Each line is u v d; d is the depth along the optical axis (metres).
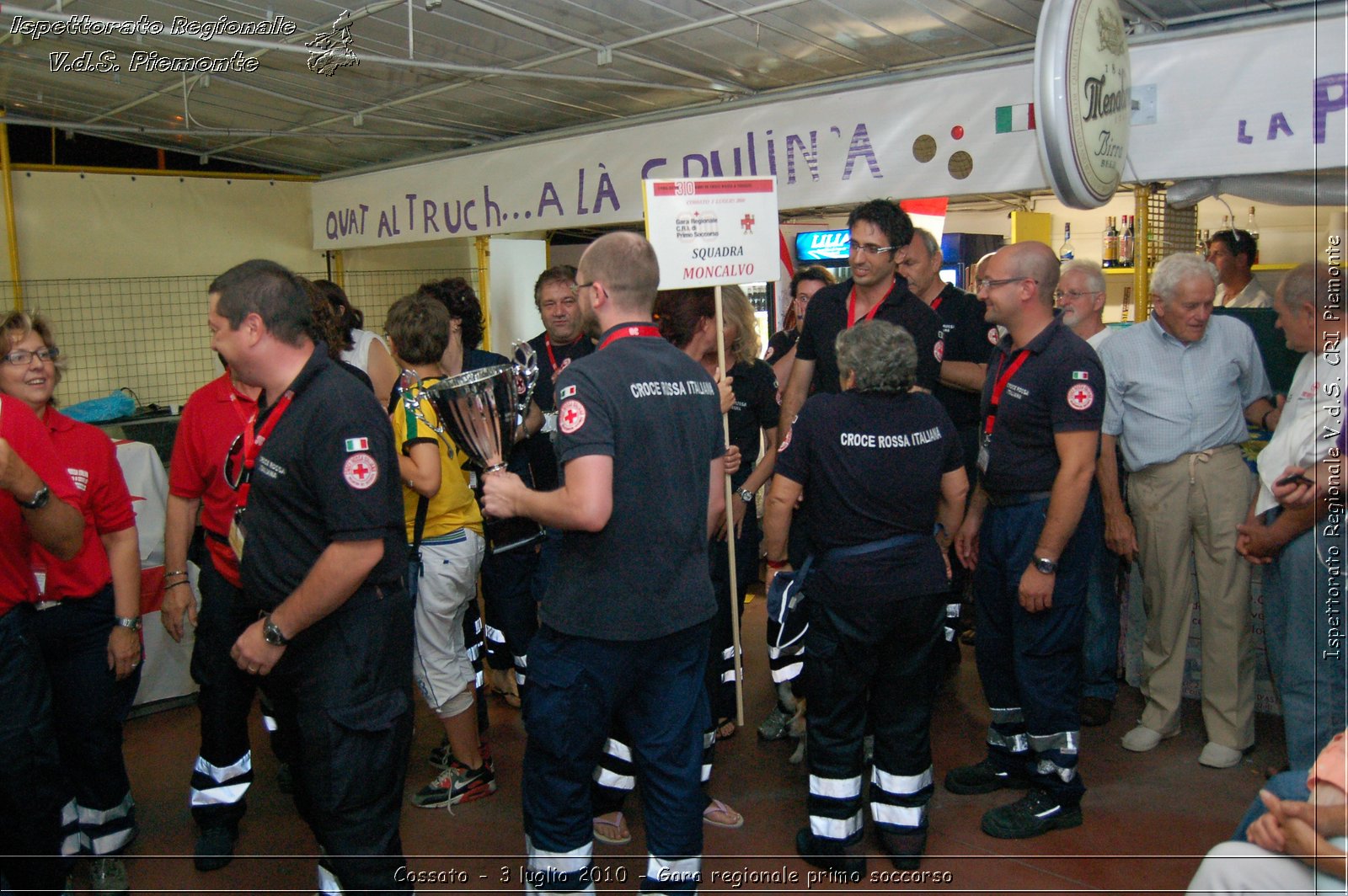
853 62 4.41
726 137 4.77
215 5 3.88
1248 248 4.88
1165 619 3.51
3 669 2.39
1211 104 3.49
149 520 4.00
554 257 7.82
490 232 5.88
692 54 4.30
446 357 3.62
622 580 2.20
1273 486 2.72
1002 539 3.04
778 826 3.10
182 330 6.76
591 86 4.82
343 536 2.08
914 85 4.19
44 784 2.48
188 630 4.14
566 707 2.25
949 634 4.29
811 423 2.70
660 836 2.34
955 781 3.27
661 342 2.37
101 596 2.82
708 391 2.42
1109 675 3.77
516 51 4.36
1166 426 3.39
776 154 4.61
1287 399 2.90
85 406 4.89
